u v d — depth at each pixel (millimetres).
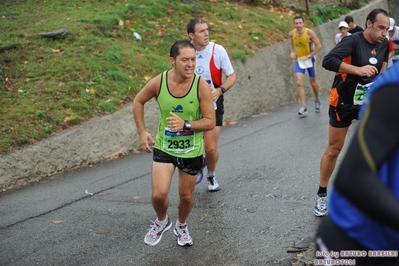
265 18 16281
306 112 13102
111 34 12648
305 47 13016
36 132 9109
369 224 2305
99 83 10781
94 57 11477
